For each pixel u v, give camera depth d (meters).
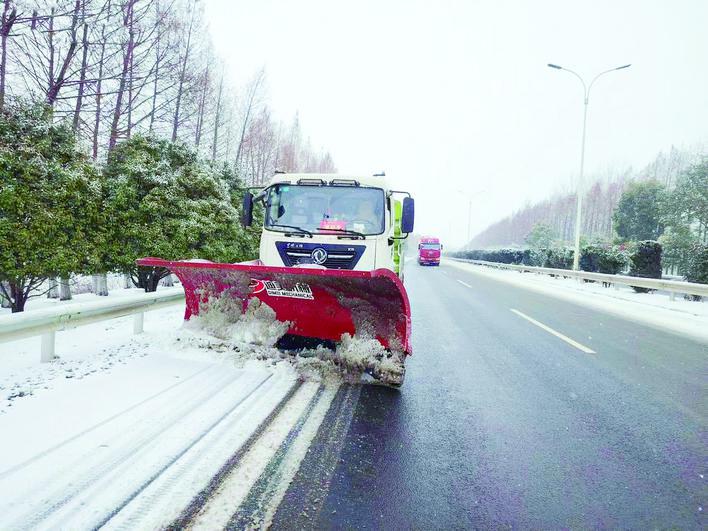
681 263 27.45
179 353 4.93
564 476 2.74
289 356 4.61
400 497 2.44
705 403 4.12
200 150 13.15
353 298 4.05
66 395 3.64
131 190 9.96
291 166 37.66
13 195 7.19
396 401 3.98
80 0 12.60
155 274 11.71
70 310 4.51
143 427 3.09
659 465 2.91
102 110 15.90
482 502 2.43
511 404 4.01
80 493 2.29
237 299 4.63
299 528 2.12
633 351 6.25
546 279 21.23
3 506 2.14
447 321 8.52
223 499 2.31
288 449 2.91
